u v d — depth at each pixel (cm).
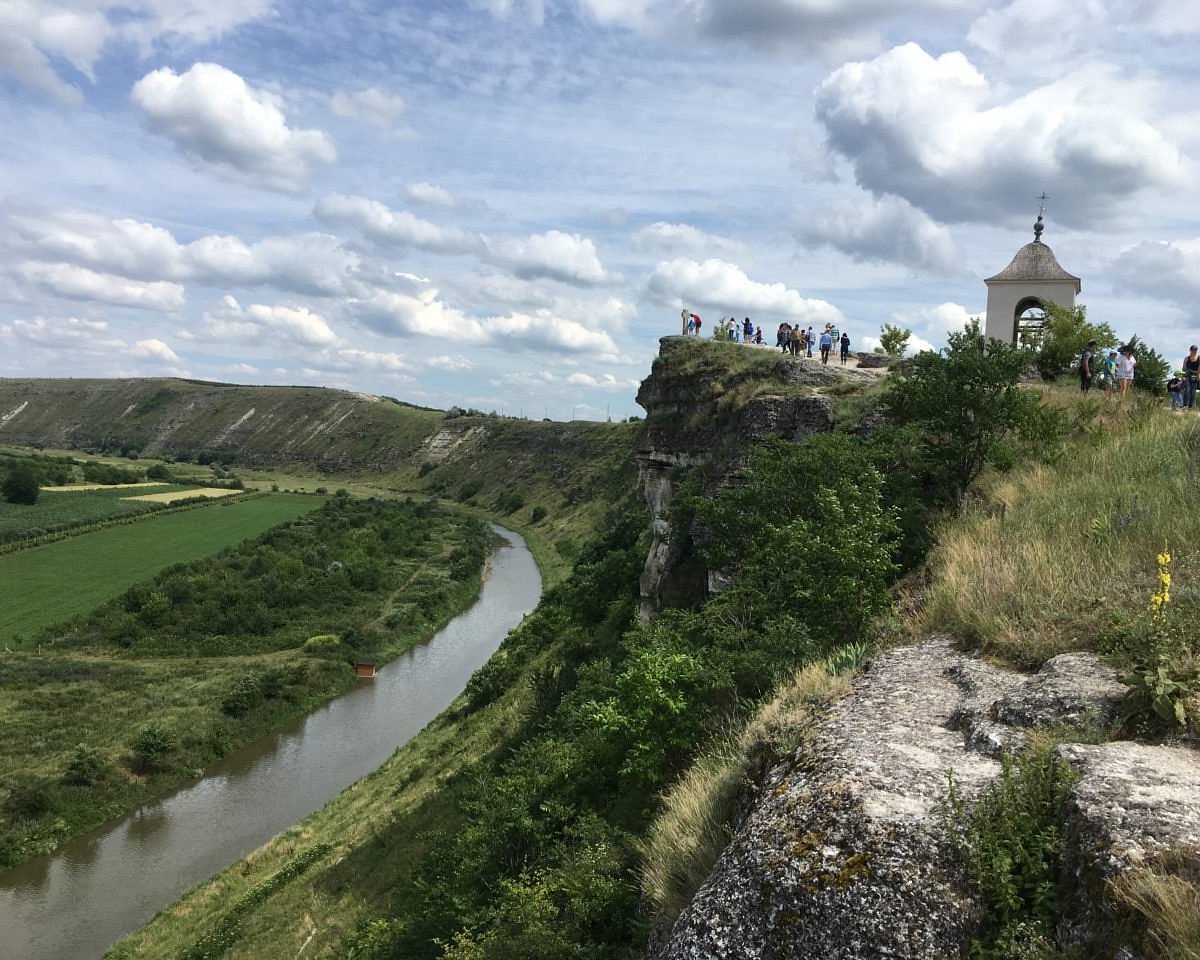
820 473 1419
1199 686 498
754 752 652
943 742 526
